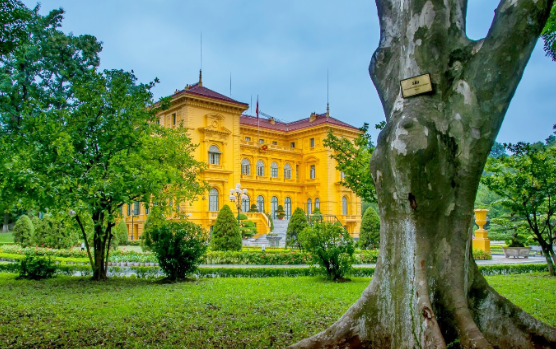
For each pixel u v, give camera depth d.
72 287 10.18
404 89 3.98
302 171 50.94
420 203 3.79
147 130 11.78
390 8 4.54
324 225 12.08
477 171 3.88
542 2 3.54
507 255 22.27
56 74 29.08
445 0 3.92
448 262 3.90
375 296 4.13
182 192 12.79
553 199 12.78
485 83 3.70
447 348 3.68
